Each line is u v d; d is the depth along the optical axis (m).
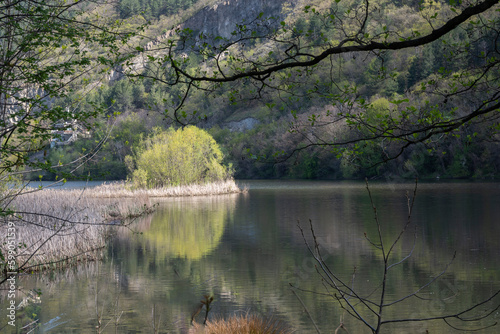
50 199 22.12
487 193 33.62
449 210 24.22
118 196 34.59
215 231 19.67
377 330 3.16
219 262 13.65
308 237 17.58
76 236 13.96
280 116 78.81
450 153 52.47
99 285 11.05
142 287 10.89
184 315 8.57
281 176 72.69
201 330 2.60
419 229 18.45
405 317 8.73
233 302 9.66
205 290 10.52
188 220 23.17
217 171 45.94
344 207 27.64
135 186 40.44
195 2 169.38
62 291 10.66
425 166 53.75
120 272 12.46
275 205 29.92
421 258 13.39
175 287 10.80
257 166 72.62
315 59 4.57
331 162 65.19
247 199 35.03
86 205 22.27
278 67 4.65
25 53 6.05
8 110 6.00
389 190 39.84
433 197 31.58
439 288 10.41
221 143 83.25
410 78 63.50
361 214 24.02
